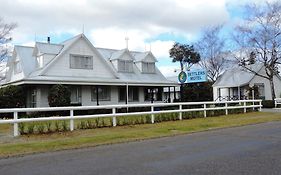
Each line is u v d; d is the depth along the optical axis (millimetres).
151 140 12289
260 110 27578
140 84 31156
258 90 41875
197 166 7426
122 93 31797
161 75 36094
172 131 14766
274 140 11422
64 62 28219
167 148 10164
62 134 13891
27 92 28359
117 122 17188
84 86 29109
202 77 25719
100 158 8688
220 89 47000
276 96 44656
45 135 13609
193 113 21562
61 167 7633
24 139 12602
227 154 8875
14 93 24547
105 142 11625
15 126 13453
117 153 9453
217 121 19062
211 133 14109
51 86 26781
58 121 16219
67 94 24750
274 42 37500
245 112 25828
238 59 42031
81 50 29266
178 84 33844
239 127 16469
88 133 14258
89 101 29344
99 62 30297
